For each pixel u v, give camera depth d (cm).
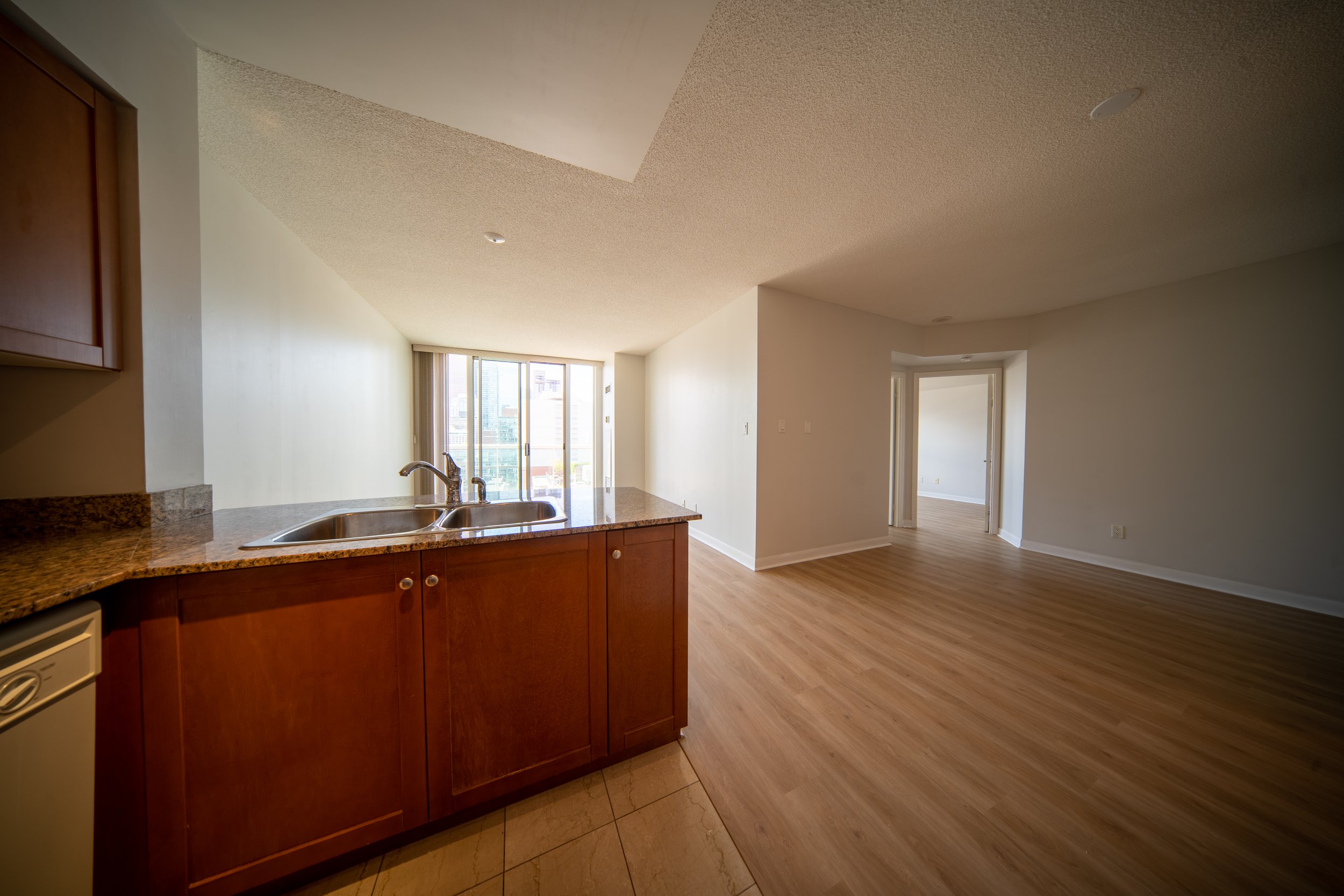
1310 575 252
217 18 113
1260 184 190
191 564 83
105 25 101
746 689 173
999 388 442
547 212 213
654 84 129
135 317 112
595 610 126
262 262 207
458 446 525
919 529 471
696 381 412
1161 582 299
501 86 130
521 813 117
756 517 324
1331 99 140
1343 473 243
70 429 109
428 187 192
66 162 96
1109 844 107
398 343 435
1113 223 224
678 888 98
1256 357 271
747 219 221
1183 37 121
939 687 174
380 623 100
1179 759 135
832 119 152
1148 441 315
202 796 87
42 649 67
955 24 118
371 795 101
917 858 104
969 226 227
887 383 397
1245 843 107
